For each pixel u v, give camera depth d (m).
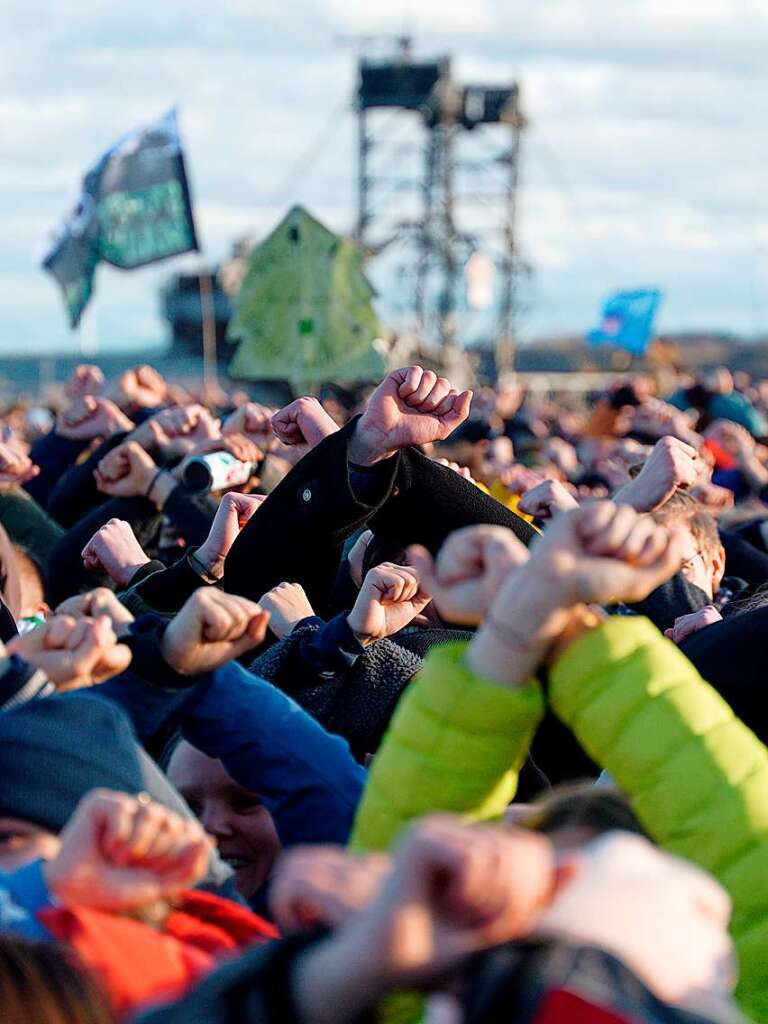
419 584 3.68
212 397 16.16
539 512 4.73
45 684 2.57
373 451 3.87
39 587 5.36
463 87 50.31
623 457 8.43
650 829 2.21
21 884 2.24
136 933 2.22
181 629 2.74
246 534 3.97
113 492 6.00
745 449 9.77
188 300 39.94
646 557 2.12
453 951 1.66
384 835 2.23
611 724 2.22
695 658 3.17
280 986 1.74
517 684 2.19
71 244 11.04
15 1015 1.89
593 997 1.65
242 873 3.32
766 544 6.66
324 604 4.07
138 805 2.12
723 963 1.81
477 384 45.03
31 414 22.55
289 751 2.84
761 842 2.18
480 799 2.22
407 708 2.27
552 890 1.75
